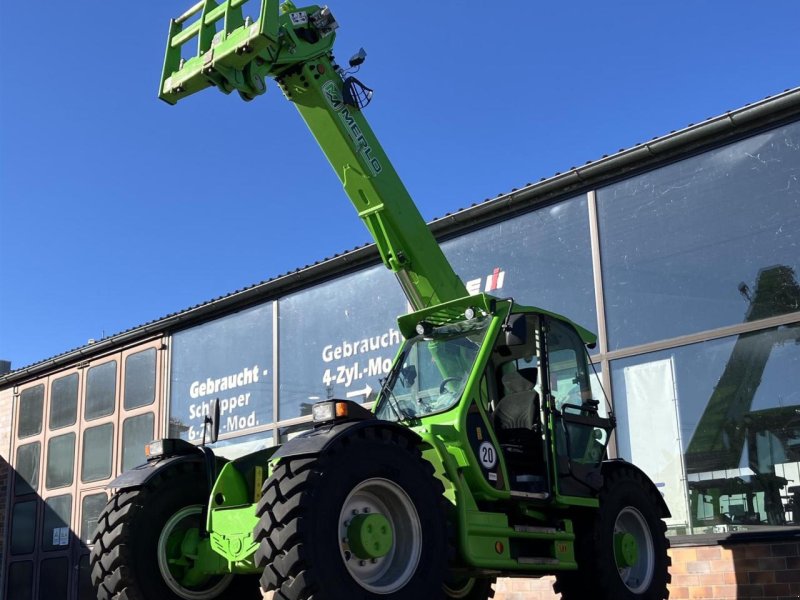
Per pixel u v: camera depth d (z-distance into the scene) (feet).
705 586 26.27
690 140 28.76
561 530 19.43
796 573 24.62
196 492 18.94
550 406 19.27
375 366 37.47
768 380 26.30
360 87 21.16
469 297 19.34
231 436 42.24
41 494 51.52
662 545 21.95
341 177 21.15
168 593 18.04
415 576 14.92
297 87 20.49
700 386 27.71
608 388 29.71
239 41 18.44
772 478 25.70
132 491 18.35
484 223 34.30
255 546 16.28
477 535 16.96
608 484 21.03
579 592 20.18
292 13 20.10
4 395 56.18
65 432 51.08
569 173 31.45
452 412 17.99
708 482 26.99
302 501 13.88
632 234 30.17
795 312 26.03
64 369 52.26
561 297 31.58
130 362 48.34
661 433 28.27
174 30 20.12
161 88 19.70
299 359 40.42
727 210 28.07
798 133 26.91
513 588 30.37
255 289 42.16
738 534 25.91
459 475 17.19
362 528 14.60
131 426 47.29
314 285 40.63
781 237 26.81
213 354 44.24
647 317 29.30
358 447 14.89
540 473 19.20
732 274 27.63
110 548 17.79
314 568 13.62
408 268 21.43
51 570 49.49
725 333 27.40
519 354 20.08
